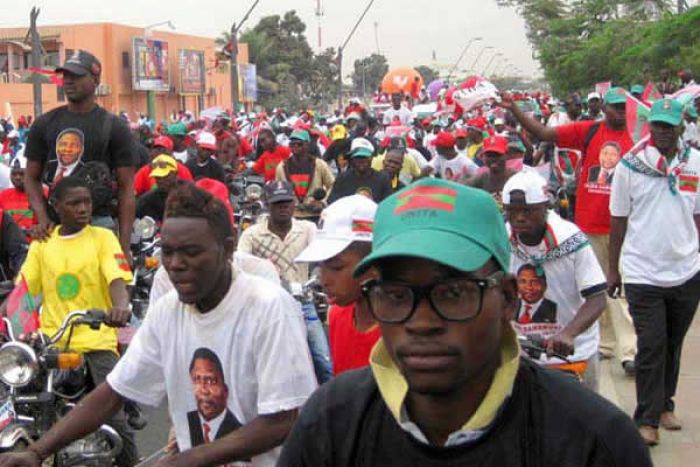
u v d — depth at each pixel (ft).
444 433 7.41
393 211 7.23
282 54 263.90
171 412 12.66
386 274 7.14
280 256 26.02
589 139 28.40
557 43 172.65
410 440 7.39
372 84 350.23
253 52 258.37
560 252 17.48
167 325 12.39
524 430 7.30
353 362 14.62
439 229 7.02
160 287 15.85
